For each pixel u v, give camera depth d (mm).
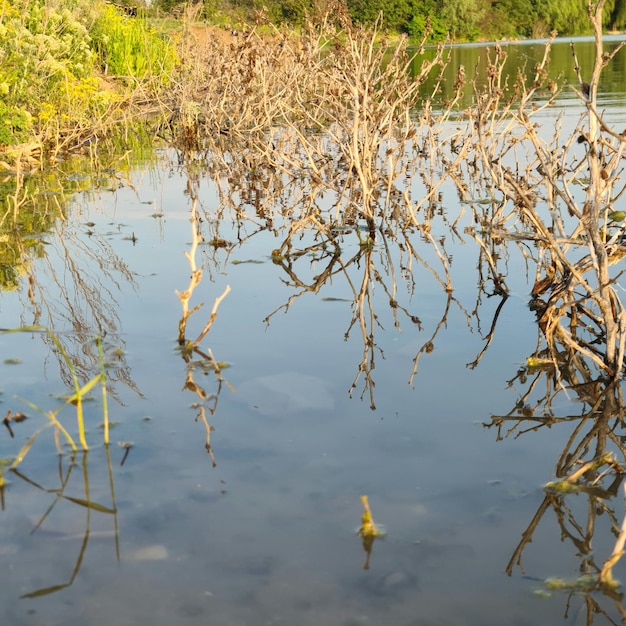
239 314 3459
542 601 1642
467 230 4090
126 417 2498
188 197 6133
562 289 3191
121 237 4848
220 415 2510
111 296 3703
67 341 3141
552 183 2992
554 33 4102
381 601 1644
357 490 2074
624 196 5387
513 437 2369
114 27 12867
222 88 9148
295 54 7289
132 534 1888
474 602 1637
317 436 2371
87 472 2176
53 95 9242
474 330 3262
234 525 1919
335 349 3055
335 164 7133
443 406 2578
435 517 1950
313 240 4785
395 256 4418
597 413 2535
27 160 7910
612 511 1979
